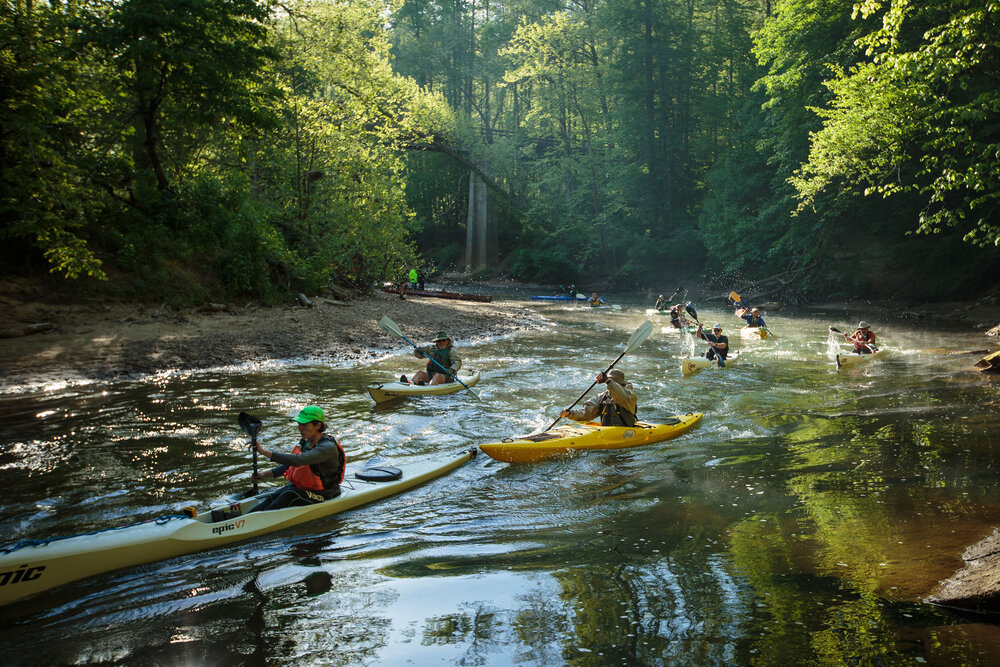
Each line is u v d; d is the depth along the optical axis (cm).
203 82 1683
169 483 643
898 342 1831
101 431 816
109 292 1588
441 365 1123
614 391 832
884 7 2438
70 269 1376
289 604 415
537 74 4606
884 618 374
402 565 473
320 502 585
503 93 6181
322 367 1303
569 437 780
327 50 2497
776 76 2931
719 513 561
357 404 1001
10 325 1332
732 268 3694
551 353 1595
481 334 1911
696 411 995
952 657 333
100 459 711
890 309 2897
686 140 4472
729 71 4478
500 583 438
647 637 363
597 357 1541
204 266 1842
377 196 2622
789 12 2825
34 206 1351
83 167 1675
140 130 2006
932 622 368
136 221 1769
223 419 881
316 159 2425
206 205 1930
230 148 2291
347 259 2519
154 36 1612
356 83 2625
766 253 3541
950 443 751
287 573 463
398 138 3422
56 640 376
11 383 1054
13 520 547
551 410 994
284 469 599
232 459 718
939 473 641
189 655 357
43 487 627
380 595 425
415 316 2095
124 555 469
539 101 4734
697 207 4597
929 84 1756
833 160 2212
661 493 625
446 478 687
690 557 470
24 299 1442
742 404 1033
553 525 551
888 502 564
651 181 4441
